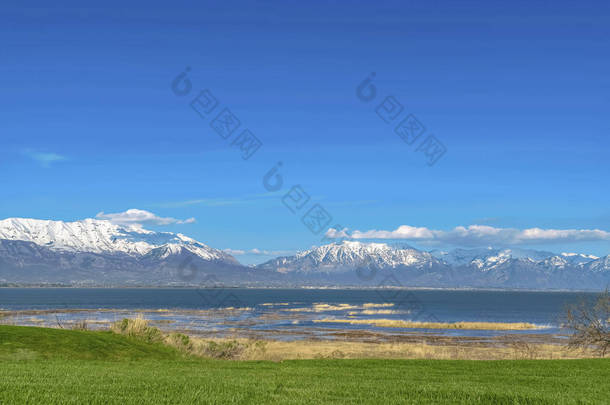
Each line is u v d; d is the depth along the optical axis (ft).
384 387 52.24
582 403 45.27
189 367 71.56
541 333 257.34
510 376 67.41
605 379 65.00
